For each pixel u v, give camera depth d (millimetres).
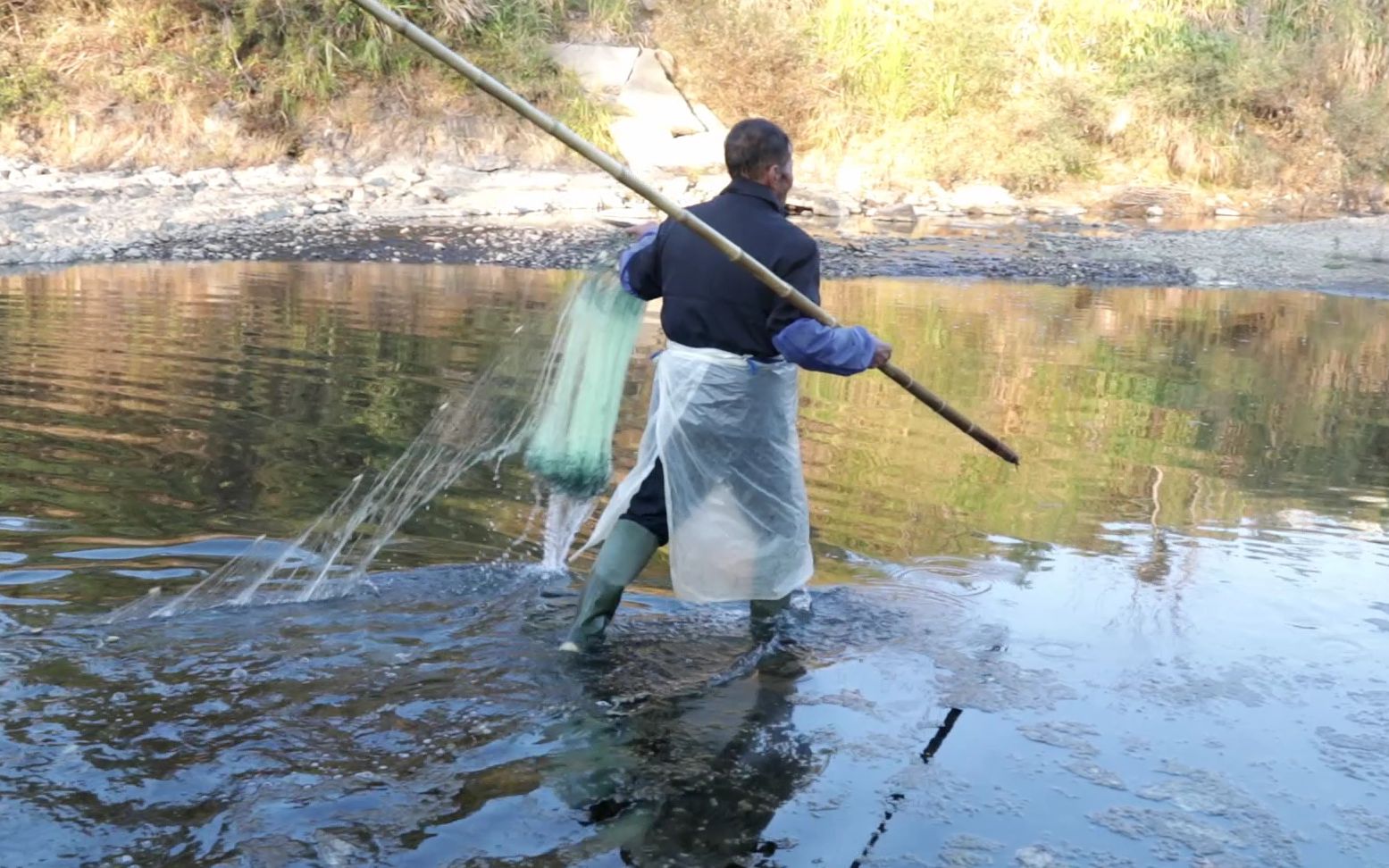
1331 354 8516
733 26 17031
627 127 15805
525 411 5746
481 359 6836
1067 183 17062
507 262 10859
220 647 3254
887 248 12750
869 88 17234
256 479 4680
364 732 2848
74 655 3146
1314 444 6055
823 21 17469
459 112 15414
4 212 11516
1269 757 2924
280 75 15055
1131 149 17672
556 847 2434
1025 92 17625
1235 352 8445
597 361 3775
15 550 3820
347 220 12547
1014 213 15805
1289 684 3324
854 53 17328
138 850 2350
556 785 2664
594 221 13172
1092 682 3295
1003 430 6055
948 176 16719
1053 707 3139
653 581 3963
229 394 5871
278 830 2438
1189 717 3113
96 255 10195
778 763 2807
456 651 3326
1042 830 2576
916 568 4121
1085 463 5512
